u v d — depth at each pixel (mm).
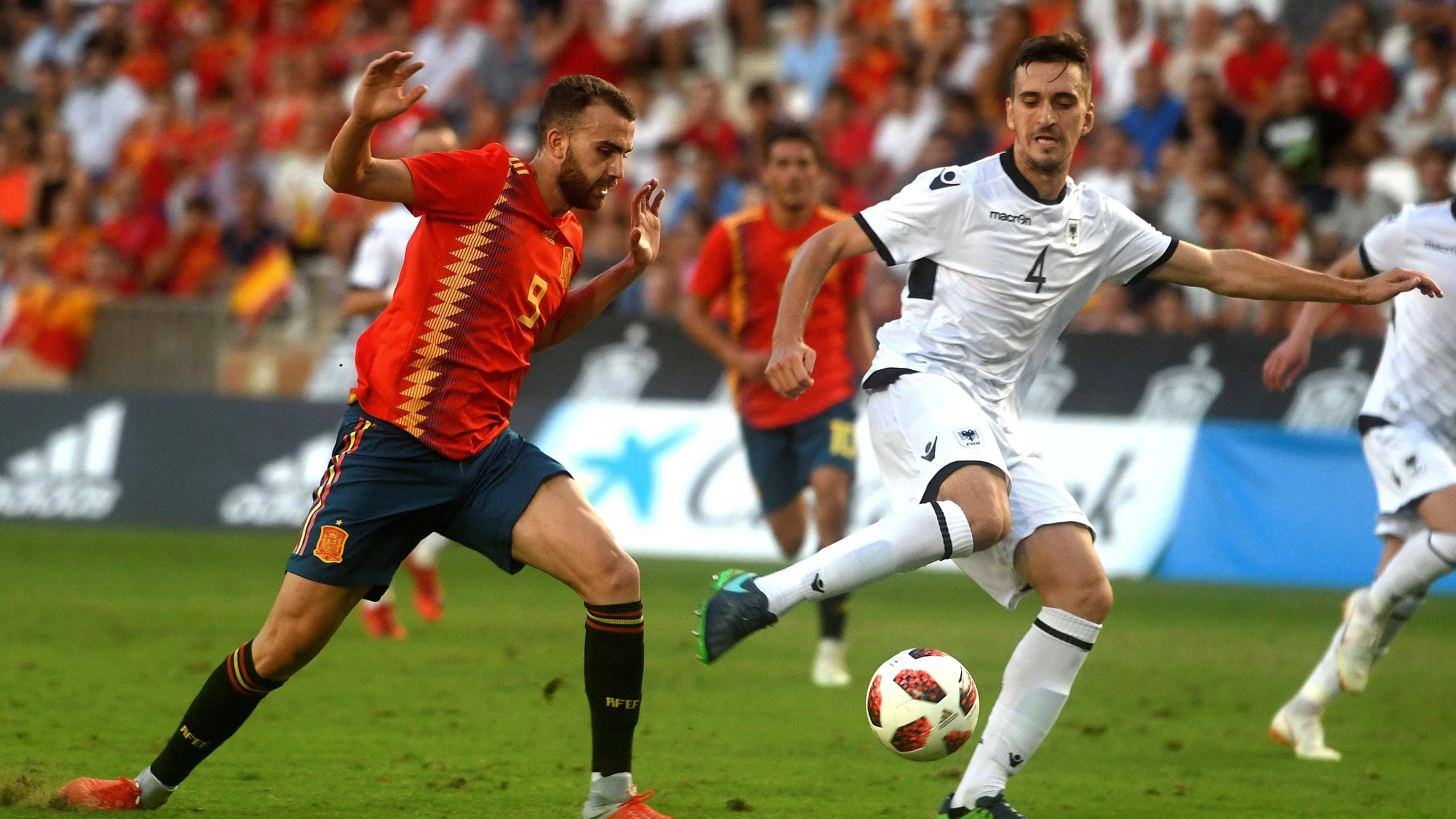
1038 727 15891
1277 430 42969
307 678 26250
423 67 14156
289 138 62656
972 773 15922
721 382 46344
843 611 27500
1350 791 18875
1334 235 47500
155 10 70562
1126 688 27344
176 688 24516
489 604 38125
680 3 66125
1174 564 43281
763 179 30625
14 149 65750
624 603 15312
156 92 68875
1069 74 16094
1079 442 44312
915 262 17094
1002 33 56188
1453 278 21469
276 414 49875
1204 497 43312
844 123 57312
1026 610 38656
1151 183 50594
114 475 50562
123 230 58406
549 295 16047
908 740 16594
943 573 47125
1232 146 51938
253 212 56719
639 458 46469
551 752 20234
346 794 17328
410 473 15406
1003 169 16500
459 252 15445
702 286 29500
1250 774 19938
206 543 47031
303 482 49219
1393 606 20922
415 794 17438
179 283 56500
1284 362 22484
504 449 15859
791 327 16094
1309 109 51094
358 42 66562
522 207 15648
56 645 28766
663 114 64000
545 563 15500
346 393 50438
